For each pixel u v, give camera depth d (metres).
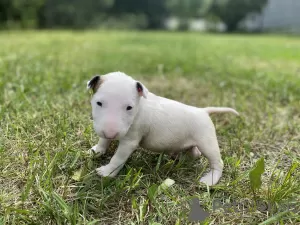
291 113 0.73
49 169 0.42
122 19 5.86
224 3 5.67
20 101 0.66
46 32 3.29
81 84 0.85
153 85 0.95
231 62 1.44
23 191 0.39
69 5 4.54
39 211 0.36
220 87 0.93
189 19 6.23
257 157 0.52
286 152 0.53
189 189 0.43
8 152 0.47
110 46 2.03
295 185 0.43
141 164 0.46
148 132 0.43
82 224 0.35
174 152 0.47
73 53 1.53
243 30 5.94
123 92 0.39
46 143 0.49
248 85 0.94
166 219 0.37
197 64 1.33
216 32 5.61
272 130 0.62
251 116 0.70
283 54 1.82
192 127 0.44
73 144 0.49
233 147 0.54
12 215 0.35
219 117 0.68
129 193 0.40
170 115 0.43
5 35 2.58
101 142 0.47
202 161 0.49
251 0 5.59
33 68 1.01
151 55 1.62
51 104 0.65
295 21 6.48
